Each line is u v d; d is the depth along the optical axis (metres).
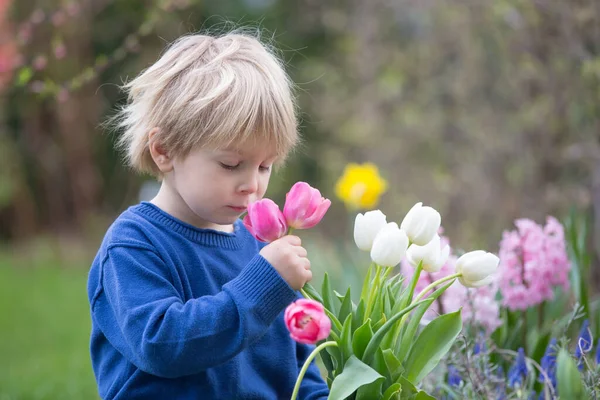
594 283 5.77
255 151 2.66
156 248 2.75
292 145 2.92
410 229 2.57
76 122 16.55
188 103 2.68
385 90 10.57
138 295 2.60
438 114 9.39
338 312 2.93
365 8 11.17
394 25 10.94
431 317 3.87
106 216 17.56
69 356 7.95
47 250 15.88
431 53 9.48
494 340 3.96
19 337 9.12
